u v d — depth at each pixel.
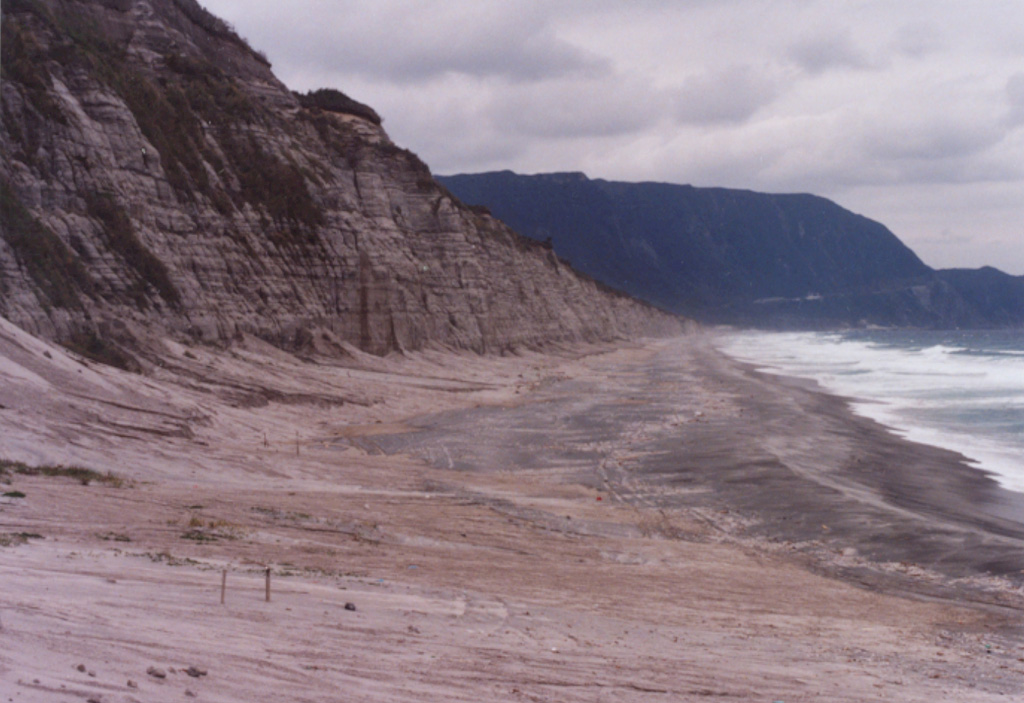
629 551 21.62
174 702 7.13
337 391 51.28
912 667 13.39
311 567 16.00
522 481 31.42
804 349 164.00
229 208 59.41
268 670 8.80
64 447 25.09
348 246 68.25
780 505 27.41
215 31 78.94
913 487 31.59
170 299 48.81
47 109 47.03
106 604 10.32
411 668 9.90
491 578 17.30
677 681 10.91
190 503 21.09
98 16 65.62
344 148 83.75
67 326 40.47
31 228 42.41
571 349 123.00
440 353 78.38
